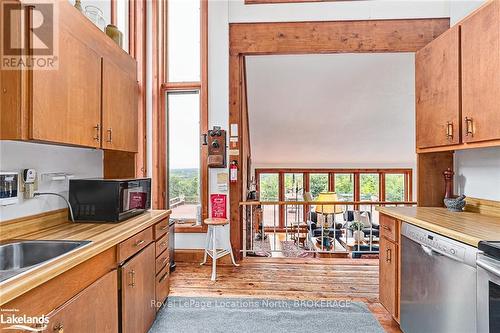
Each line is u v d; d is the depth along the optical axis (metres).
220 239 3.70
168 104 3.94
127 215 2.12
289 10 3.60
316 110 5.68
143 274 1.98
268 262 3.67
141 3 3.72
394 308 2.19
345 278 3.18
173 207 3.94
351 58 4.30
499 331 1.24
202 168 3.74
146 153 3.78
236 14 3.66
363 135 6.73
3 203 1.52
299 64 4.42
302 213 8.30
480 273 1.34
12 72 1.31
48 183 1.89
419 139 2.58
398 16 3.53
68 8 1.58
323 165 8.32
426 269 1.78
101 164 2.56
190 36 3.92
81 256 1.27
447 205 2.36
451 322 1.54
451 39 2.12
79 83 1.69
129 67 2.39
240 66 3.74
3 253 1.44
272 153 7.73
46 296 1.09
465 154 2.47
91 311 1.37
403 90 5.04
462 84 2.01
